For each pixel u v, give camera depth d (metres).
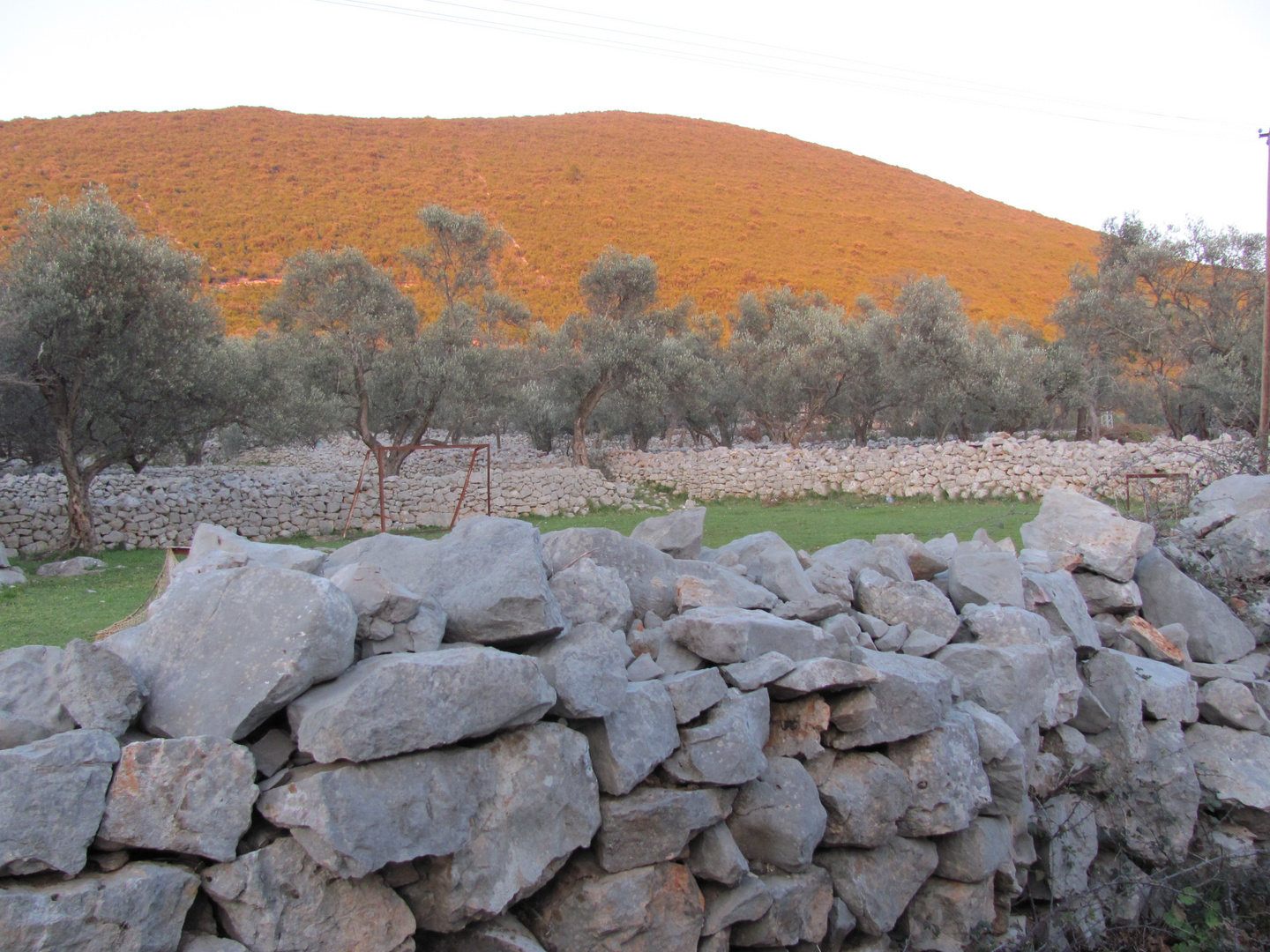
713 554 5.23
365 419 22.31
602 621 3.68
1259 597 6.42
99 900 2.19
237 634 2.78
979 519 16.98
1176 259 27.97
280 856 2.47
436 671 2.65
